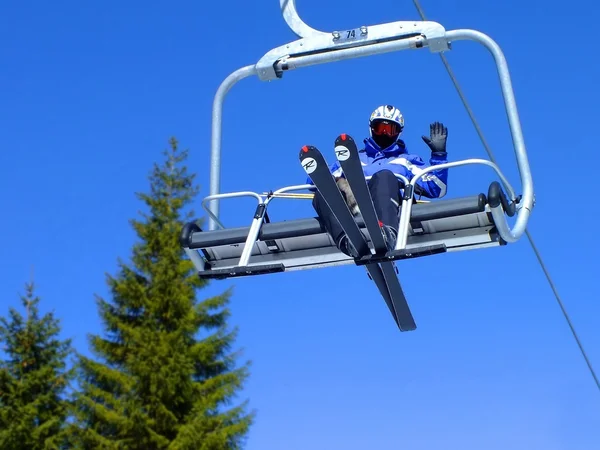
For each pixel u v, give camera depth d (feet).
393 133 17.03
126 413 67.92
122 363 71.51
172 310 72.43
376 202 15.37
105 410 67.26
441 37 15.28
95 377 69.41
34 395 72.84
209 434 66.18
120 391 69.56
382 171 15.84
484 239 14.96
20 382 72.49
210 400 68.95
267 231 15.40
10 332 74.79
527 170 14.61
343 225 14.24
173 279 74.18
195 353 70.69
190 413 68.59
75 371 71.92
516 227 14.46
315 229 15.26
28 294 76.48
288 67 16.15
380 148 17.06
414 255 13.93
